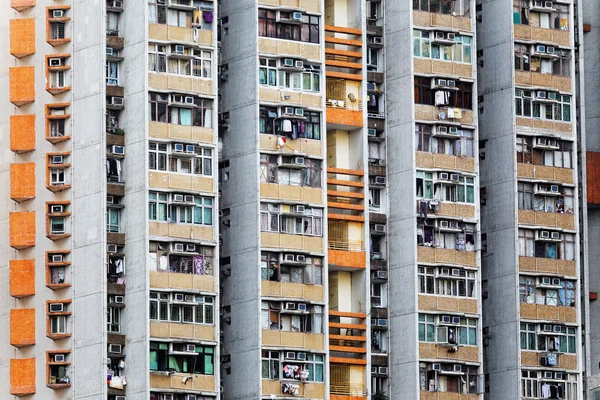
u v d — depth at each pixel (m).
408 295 136.12
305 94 134.50
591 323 148.00
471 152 139.25
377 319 136.50
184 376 128.88
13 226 131.38
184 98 131.00
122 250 129.62
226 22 135.50
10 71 132.50
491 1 142.75
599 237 148.50
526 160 141.38
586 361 142.50
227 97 134.75
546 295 141.12
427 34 139.00
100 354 127.75
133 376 128.12
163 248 129.62
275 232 132.62
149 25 131.00
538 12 143.38
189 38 131.88
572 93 143.38
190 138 131.00
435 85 138.50
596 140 150.00
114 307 129.12
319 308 133.12
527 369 139.50
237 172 133.50
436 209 137.25
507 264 140.12
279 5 134.75
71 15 132.25
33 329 130.38
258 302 131.25
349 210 136.00
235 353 132.00
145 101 129.88
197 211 130.88
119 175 130.25
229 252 133.25
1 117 133.25
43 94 131.88
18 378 130.25
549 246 141.50
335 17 138.75
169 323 128.88
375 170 137.88
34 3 133.25
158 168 130.00
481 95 142.50
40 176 131.38
